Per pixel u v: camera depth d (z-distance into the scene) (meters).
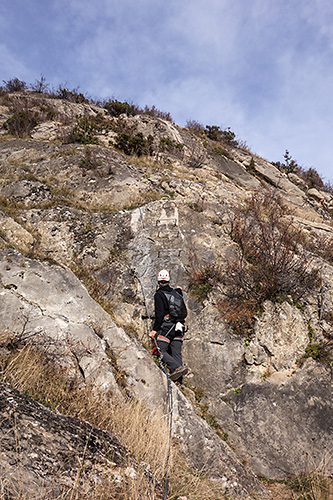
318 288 6.29
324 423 4.71
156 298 5.02
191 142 16.19
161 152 13.71
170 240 7.11
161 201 8.20
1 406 2.63
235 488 3.64
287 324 5.70
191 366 5.34
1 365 3.57
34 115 17.09
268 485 4.13
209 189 9.99
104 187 9.08
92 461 2.62
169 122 18.61
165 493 2.77
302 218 10.38
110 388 4.02
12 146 12.29
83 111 19.53
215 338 5.53
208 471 3.66
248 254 6.82
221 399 4.98
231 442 4.55
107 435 3.10
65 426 2.84
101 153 11.30
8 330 4.14
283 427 4.66
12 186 8.47
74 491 2.26
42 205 7.89
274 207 9.66
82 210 7.98
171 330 4.95
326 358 5.34
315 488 3.78
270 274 6.12
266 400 4.91
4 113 18.00
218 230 7.51
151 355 4.96
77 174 9.80
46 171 10.04
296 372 5.23
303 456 4.41
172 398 4.25
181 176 10.66
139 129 17.27
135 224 7.52
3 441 2.33
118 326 5.00
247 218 8.07
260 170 15.29
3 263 4.98
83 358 4.22
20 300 4.56
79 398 3.69
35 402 2.99
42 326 4.36
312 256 7.17
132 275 6.43
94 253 6.77
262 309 5.80
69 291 5.00
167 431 3.77
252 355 5.34
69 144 12.92
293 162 16.48
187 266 6.54
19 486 2.08
